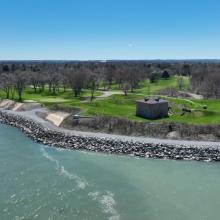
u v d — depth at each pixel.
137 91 174.50
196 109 111.31
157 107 103.31
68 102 132.75
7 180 62.53
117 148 83.88
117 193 58.09
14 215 49.56
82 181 63.16
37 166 71.06
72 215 49.94
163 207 53.34
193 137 89.12
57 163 73.62
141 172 69.00
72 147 86.44
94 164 73.56
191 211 52.09
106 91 178.62
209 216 50.66
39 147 86.62
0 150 83.12
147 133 92.75
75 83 160.88
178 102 125.19
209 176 67.06
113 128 97.19
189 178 65.88
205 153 78.94
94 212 50.94
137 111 106.75
